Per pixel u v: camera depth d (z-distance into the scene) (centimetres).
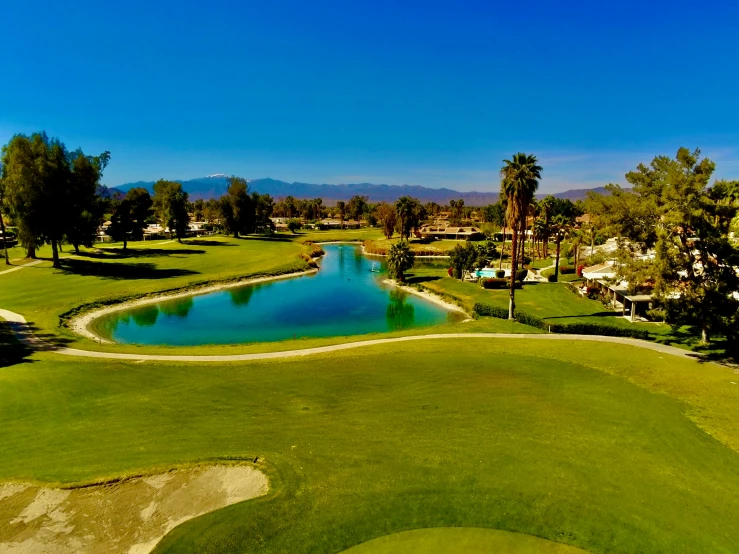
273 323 5272
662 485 1852
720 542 1539
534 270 8338
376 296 6781
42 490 1802
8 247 9838
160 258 9206
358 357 3506
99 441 2173
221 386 2894
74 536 1580
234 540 1561
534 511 1695
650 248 3566
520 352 3597
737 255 3042
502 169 4816
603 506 1722
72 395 2716
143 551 1519
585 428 2327
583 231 8000
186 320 5353
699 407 2570
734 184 4156
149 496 1784
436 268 9550
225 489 1833
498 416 2464
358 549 1517
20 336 4062
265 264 9006
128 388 2848
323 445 2156
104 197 9869
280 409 2553
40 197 6888
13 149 6750
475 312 5388
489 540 1554
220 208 13738
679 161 3125
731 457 2062
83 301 5594
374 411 2530
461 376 3069
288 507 1722
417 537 1569
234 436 2233
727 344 3644
